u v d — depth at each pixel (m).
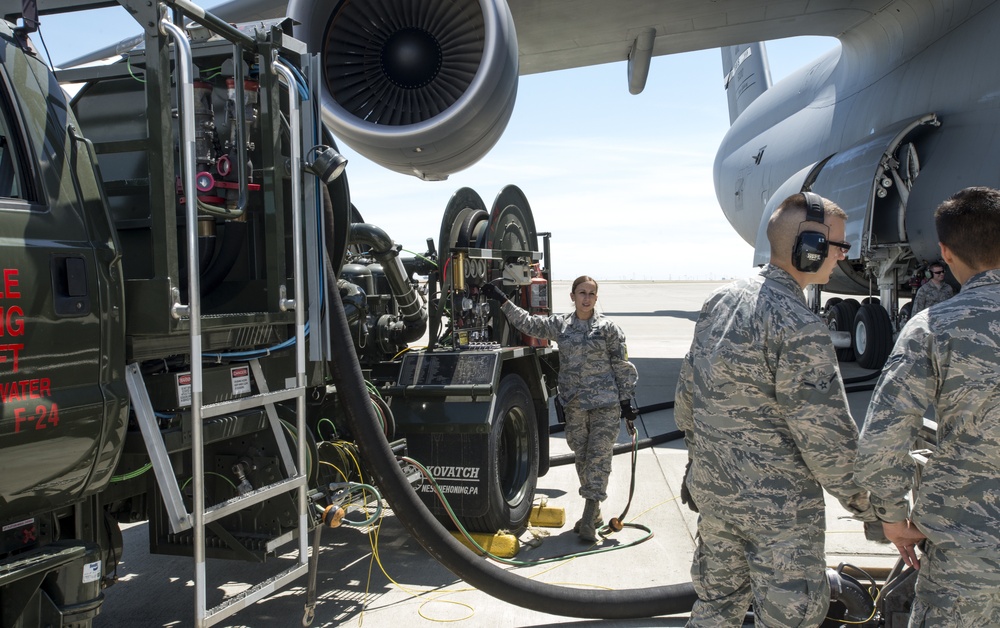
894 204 10.75
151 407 2.45
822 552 2.25
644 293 55.94
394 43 5.68
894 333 11.62
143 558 4.43
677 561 4.26
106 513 2.82
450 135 5.38
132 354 2.44
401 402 4.46
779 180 15.49
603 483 4.58
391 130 5.42
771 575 2.21
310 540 4.67
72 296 2.16
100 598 2.25
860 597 2.87
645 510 5.25
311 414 4.25
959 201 2.11
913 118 10.21
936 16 10.35
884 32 11.62
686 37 11.60
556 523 4.96
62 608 2.17
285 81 3.07
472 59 5.56
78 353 2.18
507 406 4.62
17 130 2.17
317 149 3.04
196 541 2.33
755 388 2.25
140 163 3.28
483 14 5.39
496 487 4.37
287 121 3.35
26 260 2.04
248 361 2.95
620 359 4.66
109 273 2.31
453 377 4.40
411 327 5.25
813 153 13.91
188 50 2.34
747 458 2.25
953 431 2.02
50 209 2.18
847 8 11.17
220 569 4.25
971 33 9.61
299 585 3.98
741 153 18.23
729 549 2.38
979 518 1.96
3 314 1.96
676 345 17.77
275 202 2.96
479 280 4.96
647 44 11.27
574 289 4.68
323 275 3.15
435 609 3.65
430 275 4.79
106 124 3.39
